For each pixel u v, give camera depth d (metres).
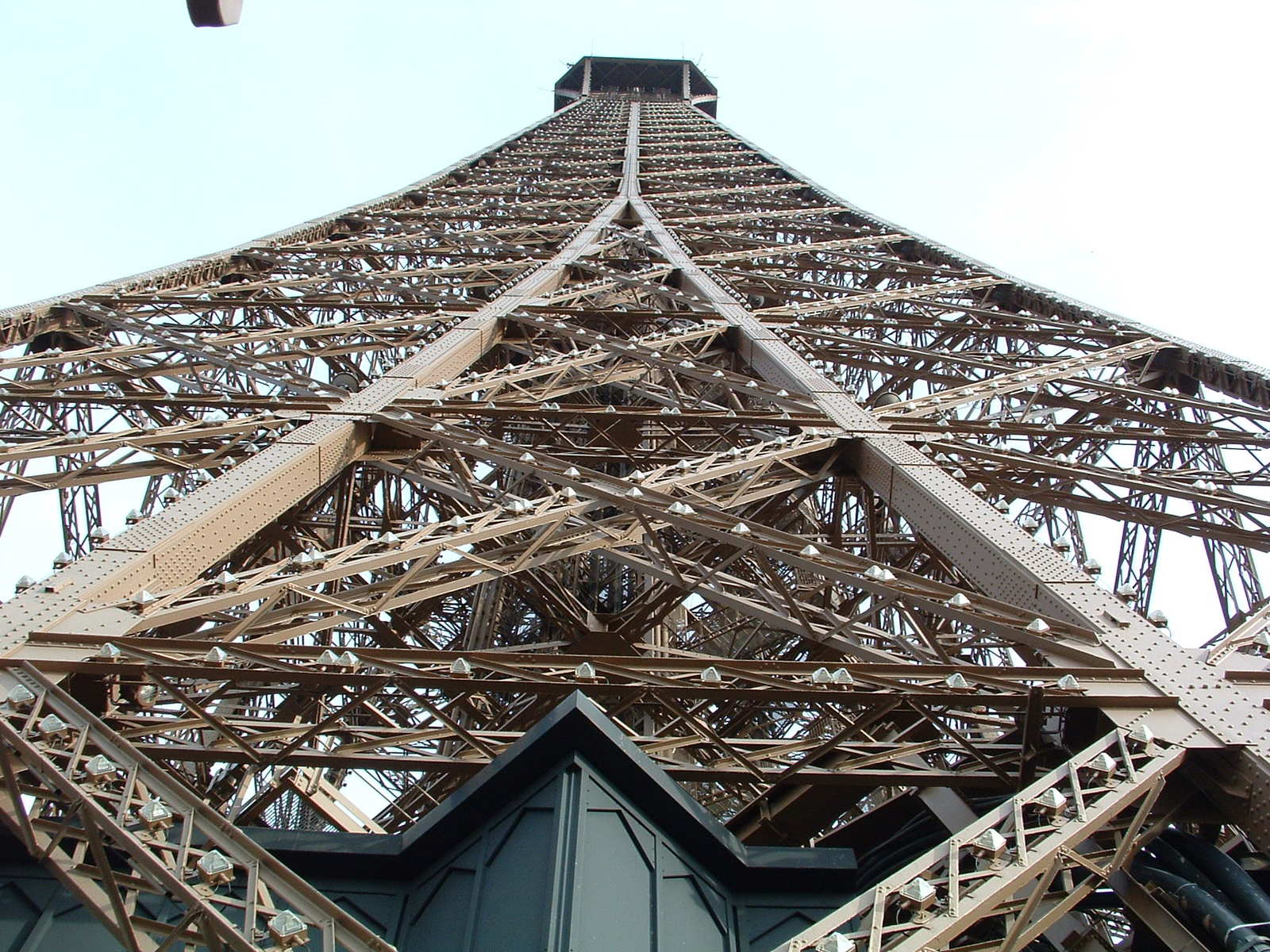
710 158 73.06
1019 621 10.25
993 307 35.56
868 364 26.34
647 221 45.78
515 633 23.23
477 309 27.41
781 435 21.45
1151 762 8.23
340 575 11.02
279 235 39.66
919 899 6.89
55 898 7.98
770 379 22.30
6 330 23.05
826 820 10.78
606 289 30.98
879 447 15.39
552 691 9.01
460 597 24.48
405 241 42.47
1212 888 7.91
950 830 9.61
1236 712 8.88
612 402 29.44
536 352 25.19
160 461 14.95
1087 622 10.27
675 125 91.06
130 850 7.00
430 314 26.56
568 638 18.09
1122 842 7.89
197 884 7.12
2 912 7.84
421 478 15.17
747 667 9.51
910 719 12.39
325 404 17.09
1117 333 28.62
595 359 22.20
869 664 9.55
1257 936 7.28
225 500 12.35
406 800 15.73
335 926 7.14
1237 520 18.81
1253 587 18.58
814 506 26.92
